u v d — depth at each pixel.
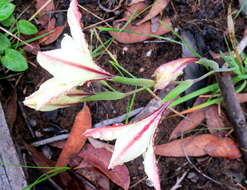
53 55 0.15
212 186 0.25
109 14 0.28
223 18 0.27
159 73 0.17
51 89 0.15
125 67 0.27
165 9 0.27
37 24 0.28
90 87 0.26
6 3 0.25
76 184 0.25
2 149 0.23
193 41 0.26
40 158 0.26
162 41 0.27
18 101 0.27
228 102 0.23
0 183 0.22
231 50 0.26
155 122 0.17
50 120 0.27
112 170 0.25
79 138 0.25
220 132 0.25
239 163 0.25
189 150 0.25
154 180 0.16
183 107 0.26
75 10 0.15
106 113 0.27
